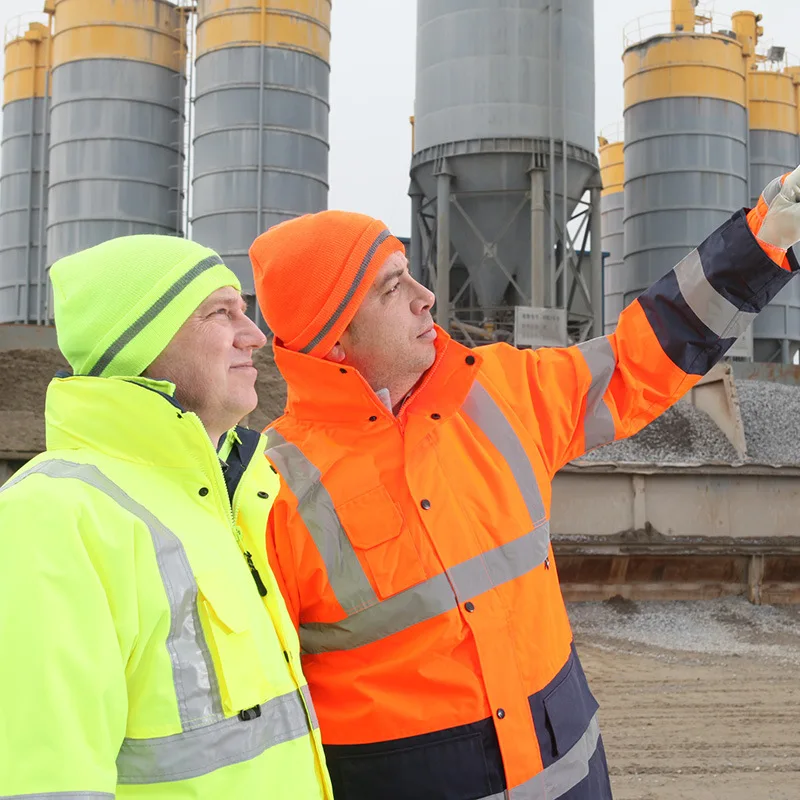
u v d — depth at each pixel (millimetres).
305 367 1809
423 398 1858
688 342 2039
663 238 26047
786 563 7031
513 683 1651
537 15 19719
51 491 1072
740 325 2049
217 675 1157
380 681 1672
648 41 26844
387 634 1686
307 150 23219
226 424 1444
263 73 22766
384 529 1711
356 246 1798
